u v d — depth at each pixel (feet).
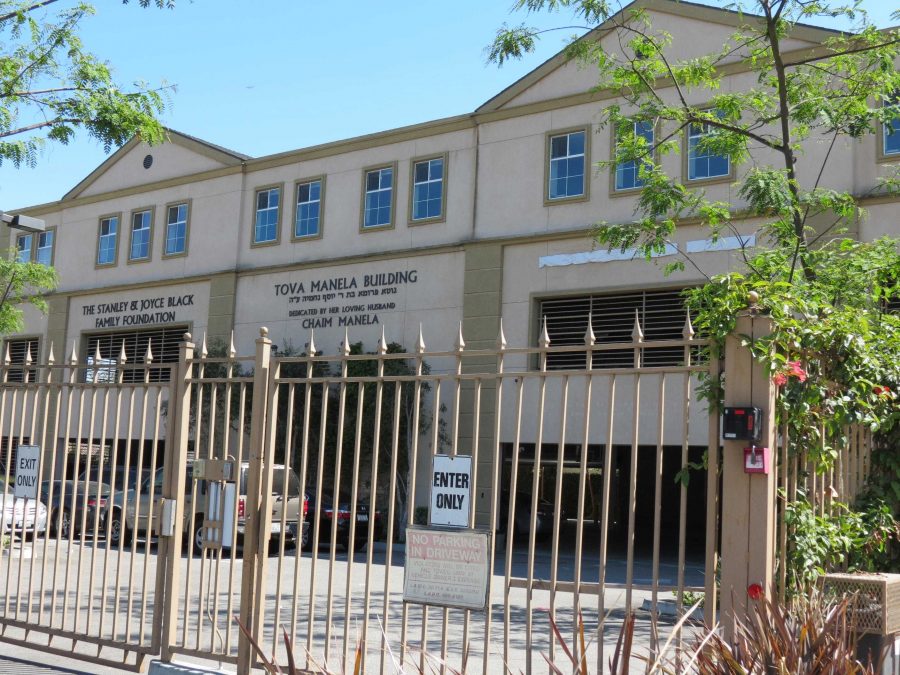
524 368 70.79
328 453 74.74
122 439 81.66
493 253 73.36
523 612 37.52
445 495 18.53
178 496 22.53
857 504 22.07
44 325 102.58
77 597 23.93
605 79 57.77
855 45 41.04
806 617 13.76
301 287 84.38
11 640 24.93
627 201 67.92
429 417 73.41
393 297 78.69
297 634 30.48
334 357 20.38
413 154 79.56
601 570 16.61
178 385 22.97
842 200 39.93
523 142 73.72
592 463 81.05
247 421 71.00
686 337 16.90
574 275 69.41
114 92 38.83
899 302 43.39
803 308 17.20
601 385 66.74
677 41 65.77
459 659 26.71
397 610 37.24
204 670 21.29
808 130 40.88
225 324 88.12
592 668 25.22
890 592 16.19
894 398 21.03
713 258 63.05
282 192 87.15
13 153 37.58
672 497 100.94
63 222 103.30
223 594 36.19
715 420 16.56
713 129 45.85
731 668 12.74
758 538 15.65
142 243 96.63
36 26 39.01
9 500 52.06
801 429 17.94
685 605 33.24
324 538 64.39
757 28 42.86
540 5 40.37
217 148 92.07
